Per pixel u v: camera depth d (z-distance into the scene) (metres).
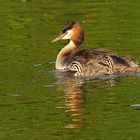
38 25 27.34
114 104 18.05
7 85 19.77
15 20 28.16
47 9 29.86
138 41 24.28
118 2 30.58
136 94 18.75
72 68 21.20
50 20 27.98
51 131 16.31
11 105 18.17
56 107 17.98
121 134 16.00
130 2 30.38
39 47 24.17
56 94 18.97
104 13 28.75
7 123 16.92
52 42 24.33
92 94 18.92
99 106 17.94
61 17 28.41
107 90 19.17
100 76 20.69
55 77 20.61
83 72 20.94
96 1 31.02
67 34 23.00
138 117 17.08
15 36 25.77
